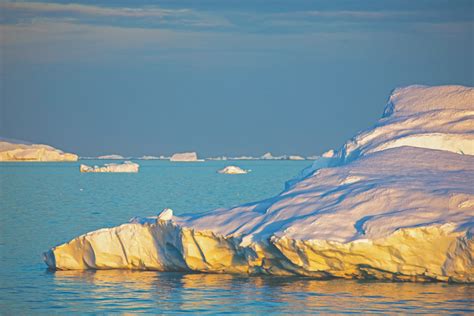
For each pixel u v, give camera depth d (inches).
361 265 3860.7
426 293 3661.4
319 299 3656.5
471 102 5103.3
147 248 4507.9
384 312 3417.8
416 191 3991.1
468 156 4510.3
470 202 3814.0
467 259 3634.4
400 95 5408.5
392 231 3690.9
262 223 4138.8
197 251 4288.9
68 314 3627.0
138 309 3659.0
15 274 4503.0
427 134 4773.6
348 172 4421.8
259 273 4252.0
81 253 4581.7
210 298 3784.5
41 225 6894.7
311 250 3818.9
